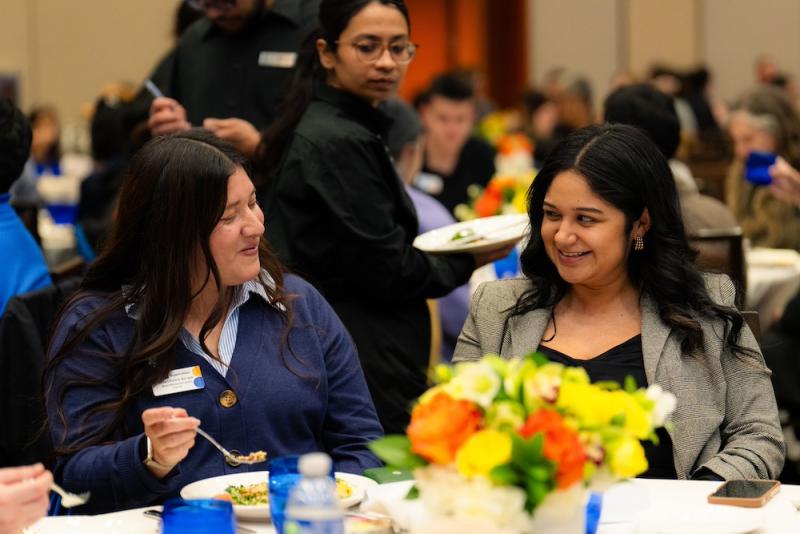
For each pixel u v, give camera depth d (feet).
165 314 12.07
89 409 12.01
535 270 13.60
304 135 16.33
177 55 21.30
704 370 12.87
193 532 8.60
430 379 17.01
